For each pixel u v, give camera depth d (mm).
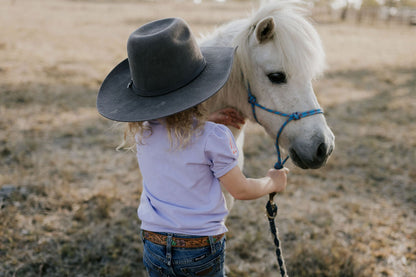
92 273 2428
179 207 1197
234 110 1686
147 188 1292
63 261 2494
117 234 2789
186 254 1225
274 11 1480
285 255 2686
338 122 5641
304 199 3490
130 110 1123
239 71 1562
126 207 3162
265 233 2936
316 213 3248
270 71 1461
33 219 2871
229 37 1614
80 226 2846
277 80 1484
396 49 14016
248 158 4328
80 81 7066
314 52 1442
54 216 2949
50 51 9828
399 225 3107
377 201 3498
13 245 2551
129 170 3881
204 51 1365
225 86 1604
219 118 1639
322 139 1496
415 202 3486
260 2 1594
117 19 17938
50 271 2408
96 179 3623
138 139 1246
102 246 2658
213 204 1205
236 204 3352
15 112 5156
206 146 1124
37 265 2426
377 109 6340
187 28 1156
